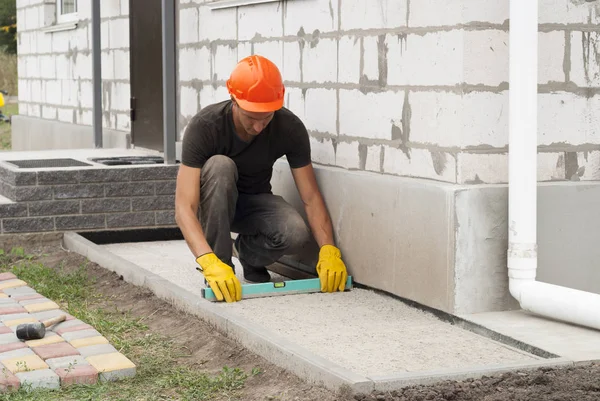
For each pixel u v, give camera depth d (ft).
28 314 21.88
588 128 20.90
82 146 43.68
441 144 20.40
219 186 22.36
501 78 19.95
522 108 19.19
